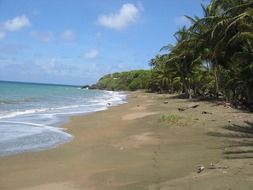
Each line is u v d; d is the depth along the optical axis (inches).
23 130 875.4
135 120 1128.2
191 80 2345.0
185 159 552.1
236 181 406.3
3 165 538.3
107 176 476.4
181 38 2103.8
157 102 2126.0
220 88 1641.2
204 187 392.2
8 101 1852.9
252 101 1371.8
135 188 414.9
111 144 711.1
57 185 442.9
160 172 482.3
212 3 1316.4
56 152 635.5
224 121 973.8
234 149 603.2
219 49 1222.3
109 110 1549.0
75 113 1368.1
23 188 432.8
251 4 965.8
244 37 1029.2
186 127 887.1
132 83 5689.0
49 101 2107.5
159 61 3378.4
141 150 642.8
